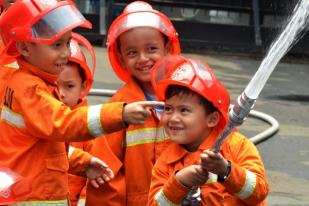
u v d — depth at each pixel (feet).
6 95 11.59
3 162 11.57
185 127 11.19
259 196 10.90
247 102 9.29
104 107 10.87
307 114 31.50
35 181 11.57
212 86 11.13
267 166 22.44
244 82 39.58
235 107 9.45
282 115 30.96
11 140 11.57
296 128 28.22
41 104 11.12
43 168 11.62
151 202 11.39
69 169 13.44
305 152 24.40
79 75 14.19
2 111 11.69
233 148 11.41
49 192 11.67
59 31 11.22
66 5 11.45
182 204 10.77
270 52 8.93
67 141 11.20
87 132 10.87
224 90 11.36
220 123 11.35
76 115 10.91
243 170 10.68
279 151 24.26
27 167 11.57
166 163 11.44
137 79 14.10
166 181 11.25
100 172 13.43
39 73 11.47
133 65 13.88
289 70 45.44
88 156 13.44
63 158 11.86
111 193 13.58
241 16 53.57
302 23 8.62
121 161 13.70
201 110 11.20
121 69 14.51
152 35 13.78
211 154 10.09
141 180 13.55
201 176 10.35
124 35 13.84
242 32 51.57
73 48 14.06
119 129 10.87
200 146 11.32
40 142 11.58
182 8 52.80
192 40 51.08
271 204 18.90
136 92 13.88
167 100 11.37
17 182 10.47
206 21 53.93
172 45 14.30
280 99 34.91
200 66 11.32
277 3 50.49
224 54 50.19
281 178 21.30
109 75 37.22
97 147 13.70
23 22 11.27
